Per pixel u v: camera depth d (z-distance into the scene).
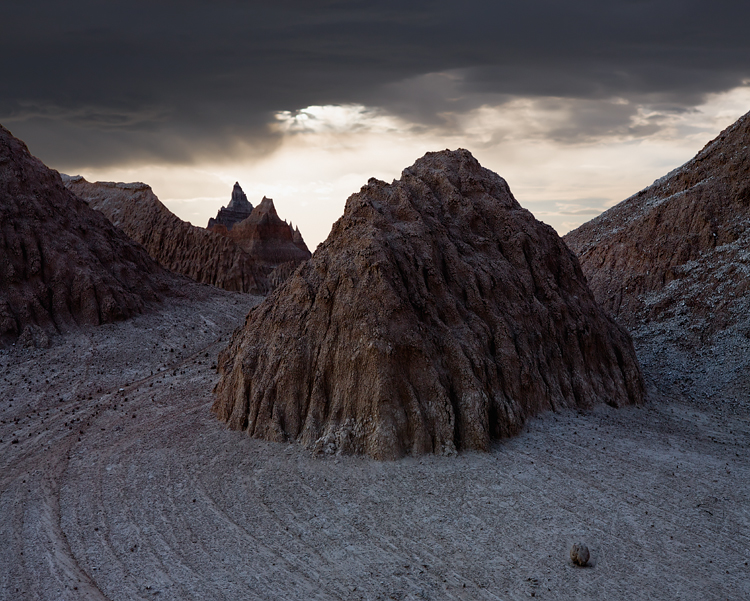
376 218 37.78
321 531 24.78
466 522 25.22
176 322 64.94
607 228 74.31
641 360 52.03
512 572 21.94
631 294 62.59
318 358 33.72
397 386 31.94
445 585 21.28
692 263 59.50
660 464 31.09
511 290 39.22
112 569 22.38
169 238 116.12
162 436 34.78
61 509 26.78
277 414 33.12
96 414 39.81
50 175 70.62
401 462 30.27
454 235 40.75
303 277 37.41
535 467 30.08
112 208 123.25
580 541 23.84
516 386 35.34
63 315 58.97
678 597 20.61
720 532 24.73
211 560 22.89
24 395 44.12
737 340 49.47
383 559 22.84
